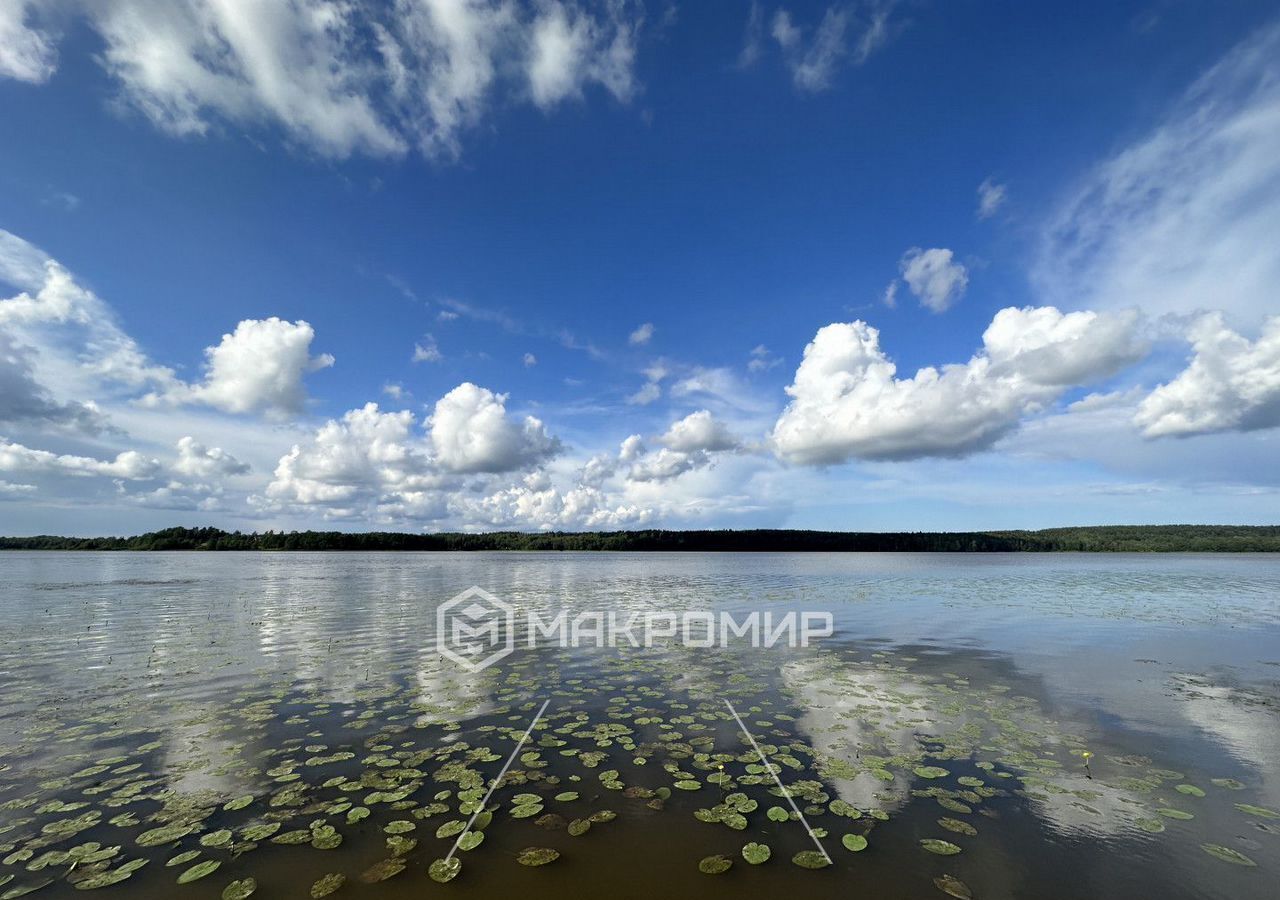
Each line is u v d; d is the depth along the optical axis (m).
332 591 34.34
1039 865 5.55
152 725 9.51
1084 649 15.83
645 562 85.31
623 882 5.29
